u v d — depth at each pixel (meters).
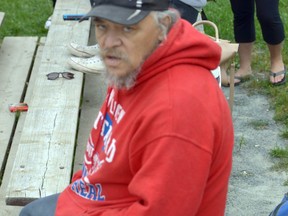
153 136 2.16
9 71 6.50
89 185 2.54
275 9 6.13
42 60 5.48
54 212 2.90
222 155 2.30
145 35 2.18
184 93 2.17
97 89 6.00
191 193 2.16
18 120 5.54
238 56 6.78
